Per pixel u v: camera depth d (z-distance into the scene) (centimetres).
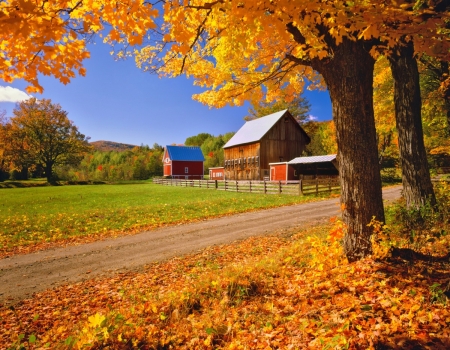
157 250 884
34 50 309
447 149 1981
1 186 4753
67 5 349
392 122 1445
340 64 480
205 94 754
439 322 302
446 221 635
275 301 433
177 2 382
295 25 487
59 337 405
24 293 600
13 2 268
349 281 424
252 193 2642
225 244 909
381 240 475
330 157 2806
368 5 377
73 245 986
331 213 1366
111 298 555
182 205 1847
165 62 591
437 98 1412
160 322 409
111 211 1677
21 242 1035
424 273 420
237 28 445
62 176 7338
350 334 301
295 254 645
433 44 373
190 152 6412
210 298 464
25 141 6331
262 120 4306
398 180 3416
